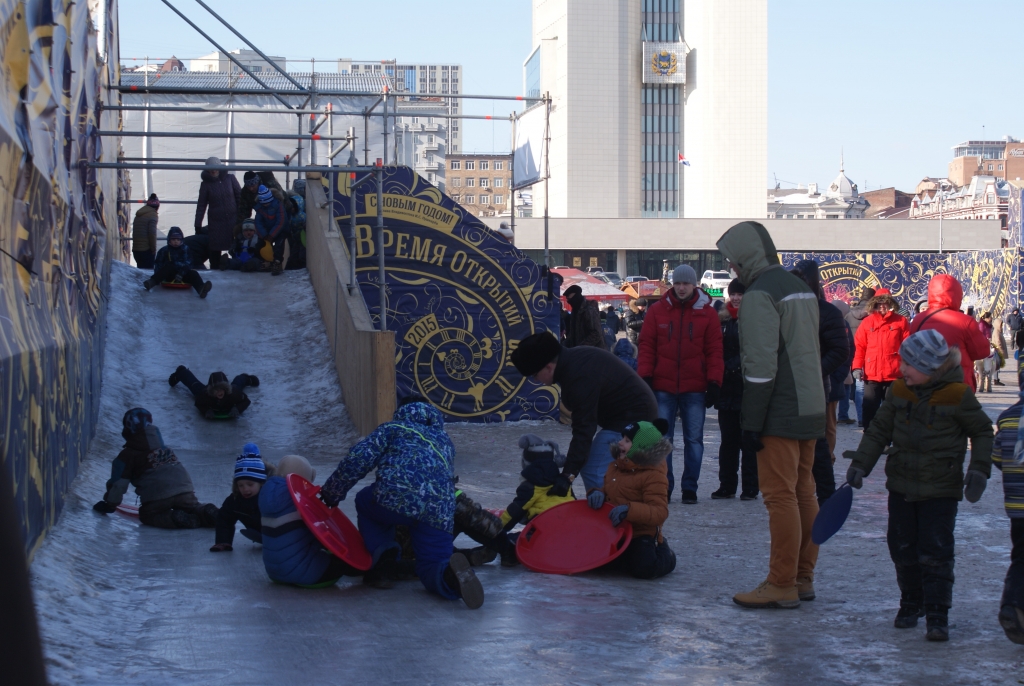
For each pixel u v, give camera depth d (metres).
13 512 0.82
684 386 7.66
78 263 8.05
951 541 4.01
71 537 5.31
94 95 10.64
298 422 11.35
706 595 4.85
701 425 7.72
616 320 23.97
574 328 12.77
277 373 12.45
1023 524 3.75
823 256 33.06
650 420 5.80
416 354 13.02
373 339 10.09
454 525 5.38
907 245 79.00
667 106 97.25
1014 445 3.85
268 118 21.11
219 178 15.84
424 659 3.59
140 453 6.41
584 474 5.90
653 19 96.38
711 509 7.47
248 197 15.58
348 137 11.74
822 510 4.26
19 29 5.28
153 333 12.99
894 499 4.16
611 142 95.25
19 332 4.53
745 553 5.90
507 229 13.73
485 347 13.22
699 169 96.38
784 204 136.00
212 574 5.09
